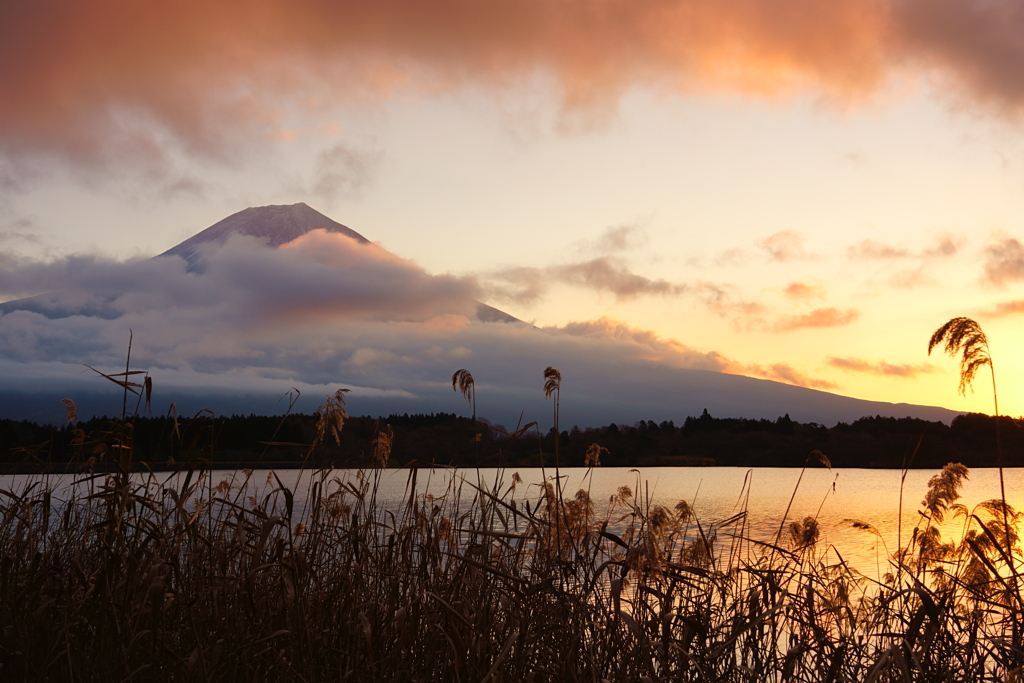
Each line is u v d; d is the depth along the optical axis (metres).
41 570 3.96
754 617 3.84
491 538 4.29
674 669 3.59
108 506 3.74
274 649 3.41
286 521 3.51
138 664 3.41
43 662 3.35
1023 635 3.88
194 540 3.77
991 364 4.79
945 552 6.45
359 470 5.07
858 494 31.88
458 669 3.34
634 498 5.13
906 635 3.51
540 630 3.88
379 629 3.66
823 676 3.96
